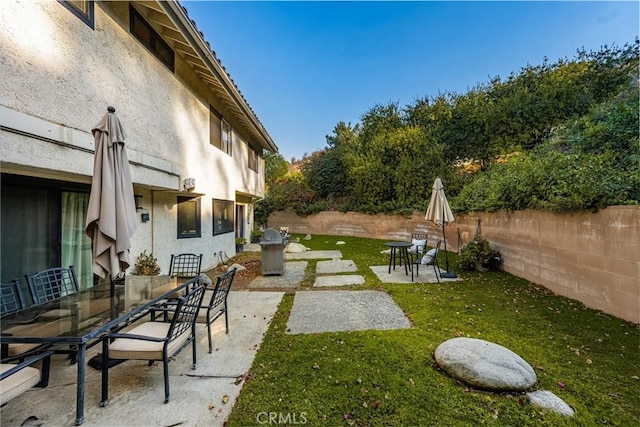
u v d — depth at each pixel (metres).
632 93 7.98
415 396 2.72
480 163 14.51
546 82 12.66
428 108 18.42
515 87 13.77
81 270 4.92
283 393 2.80
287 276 7.92
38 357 2.43
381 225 16.20
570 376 2.98
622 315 4.32
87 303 3.21
